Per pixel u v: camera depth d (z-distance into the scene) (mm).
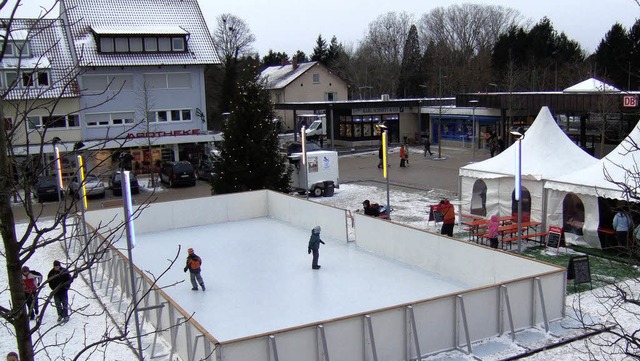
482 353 11859
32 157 5828
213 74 75875
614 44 53000
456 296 12062
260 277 17766
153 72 42031
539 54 71500
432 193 30422
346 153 48625
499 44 74312
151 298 13938
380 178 36094
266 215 28016
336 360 11008
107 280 18359
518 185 17422
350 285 16562
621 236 17344
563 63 68125
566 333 12664
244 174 28797
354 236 22641
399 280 16875
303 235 23453
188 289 16891
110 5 43781
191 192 35312
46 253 22156
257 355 10242
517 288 12766
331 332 10906
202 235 24344
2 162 4551
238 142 29000
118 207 24656
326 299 15461
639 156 18156
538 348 11930
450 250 16828
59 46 39875
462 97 43125
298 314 14430
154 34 41688
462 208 23734
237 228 25469
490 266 15391
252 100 29031
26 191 4688
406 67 90688
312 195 30953
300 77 72188
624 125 41656
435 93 78812
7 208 4613
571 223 20172
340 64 98750
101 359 12359
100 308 15805
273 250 21109
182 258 20562
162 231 25609
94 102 40000
